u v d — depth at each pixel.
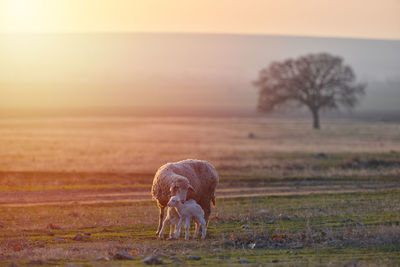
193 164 38.38
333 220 41.25
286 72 186.75
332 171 78.81
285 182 70.81
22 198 57.84
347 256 28.28
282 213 46.31
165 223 35.19
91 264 25.86
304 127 194.25
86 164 86.06
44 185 66.25
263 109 189.38
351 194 58.91
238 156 98.62
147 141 133.62
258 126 196.75
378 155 96.88
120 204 54.16
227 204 53.81
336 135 159.12
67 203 54.62
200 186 37.78
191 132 164.75
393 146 120.88
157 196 36.00
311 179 72.88
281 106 191.25
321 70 184.88
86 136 145.12
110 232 38.53
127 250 30.05
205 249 30.38
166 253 29.22
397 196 56.41
